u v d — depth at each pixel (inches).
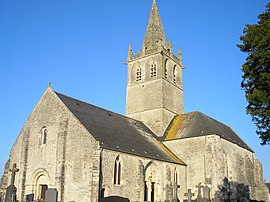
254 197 2037.4
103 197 1296.8
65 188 1353.3
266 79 842.2
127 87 2306.8
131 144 1561.3
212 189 1694.1
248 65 896.3
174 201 1553.9
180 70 2386.8
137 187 1455.5
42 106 1598.2
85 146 1348.4
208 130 1846.7
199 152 1819.6
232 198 1808.6
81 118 1473.9
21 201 1480.1
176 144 1921.8
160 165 1632.6
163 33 2367.1
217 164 1733.5
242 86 924.0
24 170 1530.5
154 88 2165.4
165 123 2091.5
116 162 1398.9
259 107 866.1
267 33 845.2
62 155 1393.9
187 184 1807.3
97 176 1268.5
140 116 2170.3
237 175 1935.3
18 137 1672.0
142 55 2287.2
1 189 1594.5
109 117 1765.5
